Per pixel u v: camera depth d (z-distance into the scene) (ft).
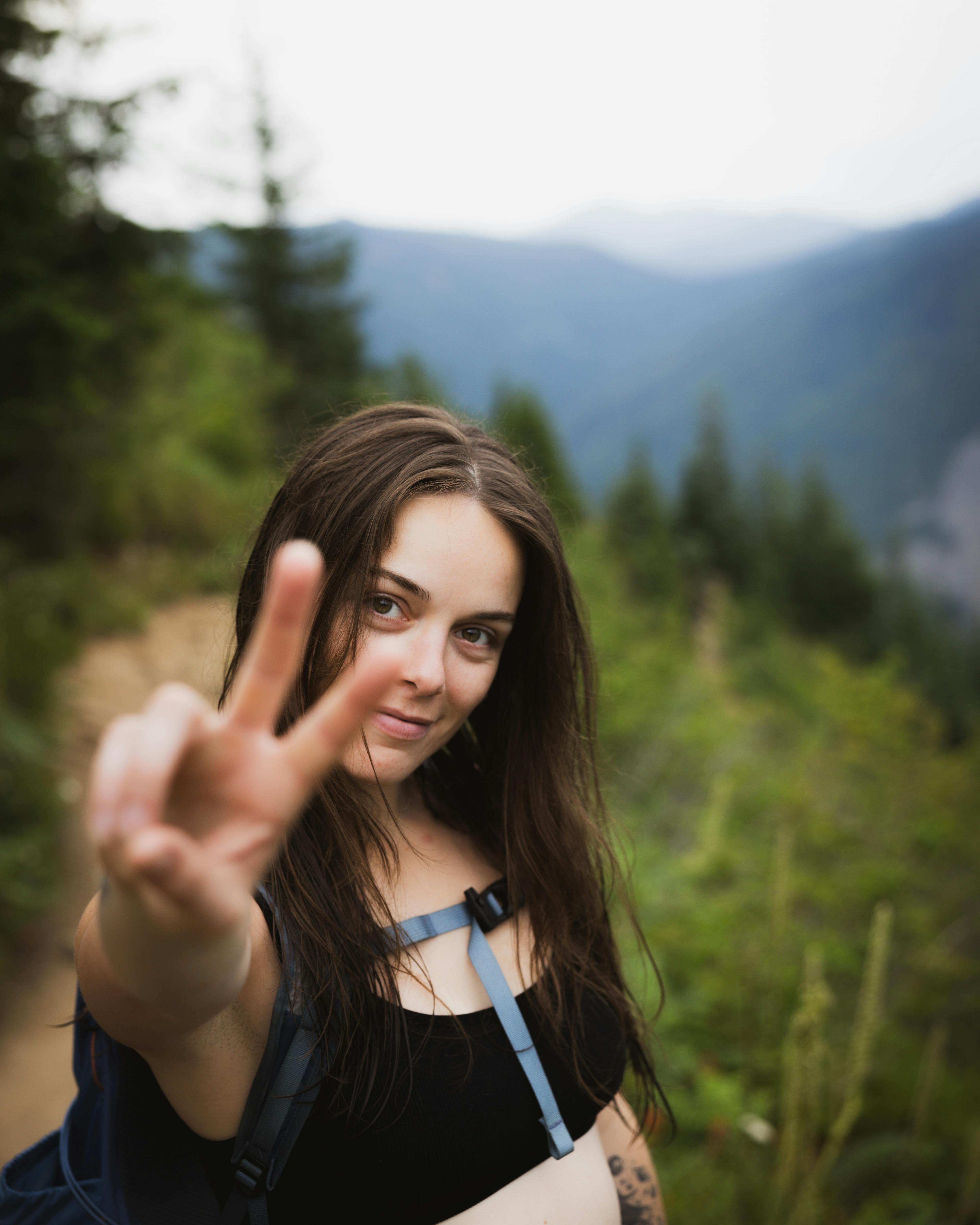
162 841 1.60
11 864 12.60
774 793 15.29
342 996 3.09
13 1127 9.80
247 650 3.74
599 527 77.61
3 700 16.02
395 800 4.01
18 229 22.35
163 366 42.37
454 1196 3.31
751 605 103.24
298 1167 3.13
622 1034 4.12
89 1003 2.63
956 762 17.22
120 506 33.78
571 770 4.21
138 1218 3.06
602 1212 3.71
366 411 3.81
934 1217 8.36
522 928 3.91
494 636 3.55
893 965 12.01
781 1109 8.60
